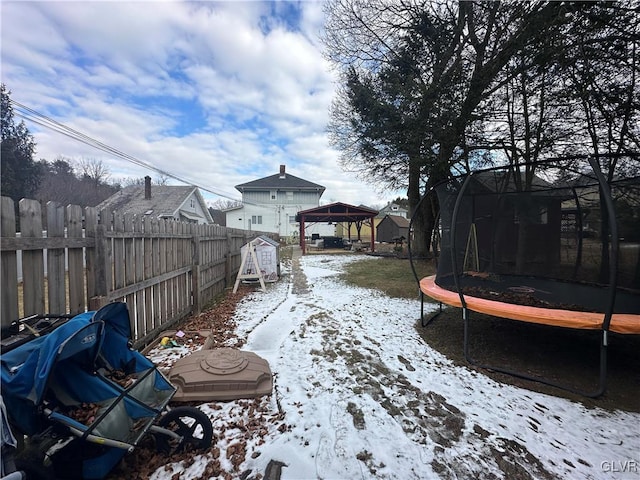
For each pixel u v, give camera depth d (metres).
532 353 3.47
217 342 3.60
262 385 2.49
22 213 1.89
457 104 7.01
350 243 21.44
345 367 3.06
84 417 1.53
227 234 7.20
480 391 2.66
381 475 1.70
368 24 9.09
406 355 3.40
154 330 3.58
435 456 1.86
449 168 8.25
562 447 1.96
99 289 2.60
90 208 2.52
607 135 6.26
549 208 5.50
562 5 5.34
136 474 1.64
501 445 1.96
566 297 4.17
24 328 1.76
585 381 2.85
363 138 9.60
